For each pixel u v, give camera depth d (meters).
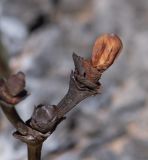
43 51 0.48
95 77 0.13
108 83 0.45
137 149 0.39
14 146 0.39
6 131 0.40
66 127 0.40
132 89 0.45
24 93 0.11
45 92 0.43
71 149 0.39
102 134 0.40
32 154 0.14
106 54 0.12
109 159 0.39
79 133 0.40
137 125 0.42
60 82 0.45
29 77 0.45
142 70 0.47
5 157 0.39
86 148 0.39
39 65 0.47
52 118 0.13
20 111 0.41
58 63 0.48
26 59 0.48
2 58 0.40
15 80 0.11
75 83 0.13
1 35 0.48
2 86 0.11
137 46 0.49
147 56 0.48
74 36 0.51
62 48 0.49
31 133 0.13
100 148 0.39
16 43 0.51
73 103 0.13
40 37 0.51
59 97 0.43
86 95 0.13
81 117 0.41
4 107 0.13
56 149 0.39
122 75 0.47
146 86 0.45
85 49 0.50
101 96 0.44
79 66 0.13
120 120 0.42
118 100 0.44
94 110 0.42
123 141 0.40
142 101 0.44
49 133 0.13
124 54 0.48
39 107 0.13
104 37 0.12
